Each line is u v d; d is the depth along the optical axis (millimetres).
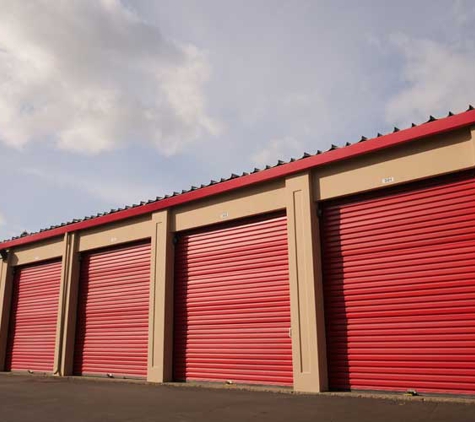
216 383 10547
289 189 9891
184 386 10539
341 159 9180
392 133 8555
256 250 10523
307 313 9102
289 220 9742
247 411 7164
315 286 9117
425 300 8102
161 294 11789
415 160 8414
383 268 8664
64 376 13641
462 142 7945
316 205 9617
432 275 8102
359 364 8633
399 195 8703
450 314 7816
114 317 13227
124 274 13297
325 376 8875
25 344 15875
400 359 8188
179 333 11562
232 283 10805
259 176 10367
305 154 9773
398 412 6641
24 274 16859
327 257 9406
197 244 11734
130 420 6758
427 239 8258
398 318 8336
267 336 9938
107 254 13984
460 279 7805
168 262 11961
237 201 10906
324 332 9078
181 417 6863
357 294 8891
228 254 11039
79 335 14070
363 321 8727
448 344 7750
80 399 8945
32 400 8953
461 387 7520
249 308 10367
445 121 7980
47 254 15820
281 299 9867
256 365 9984
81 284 14508
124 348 12711
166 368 11328
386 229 8750
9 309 16922
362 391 8508
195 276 11578
